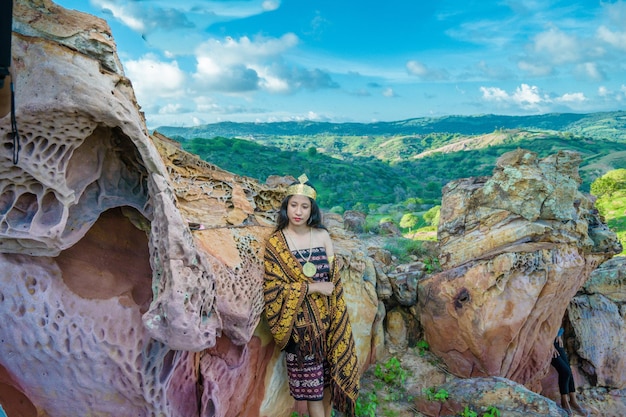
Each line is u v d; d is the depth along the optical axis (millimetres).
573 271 4863
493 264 4602
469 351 4754
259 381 3359
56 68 1799
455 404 4207
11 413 2221
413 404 4328
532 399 4086
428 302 4941
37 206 1949
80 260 2227
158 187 2141
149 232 2406
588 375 6133
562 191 4949
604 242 5391
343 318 3330
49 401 2191
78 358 2094
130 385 2195
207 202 3670
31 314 2031
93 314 2127
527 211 5000
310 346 3123
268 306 3119
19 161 1818
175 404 2434
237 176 4203
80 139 1940
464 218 5344
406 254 6156
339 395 3303
